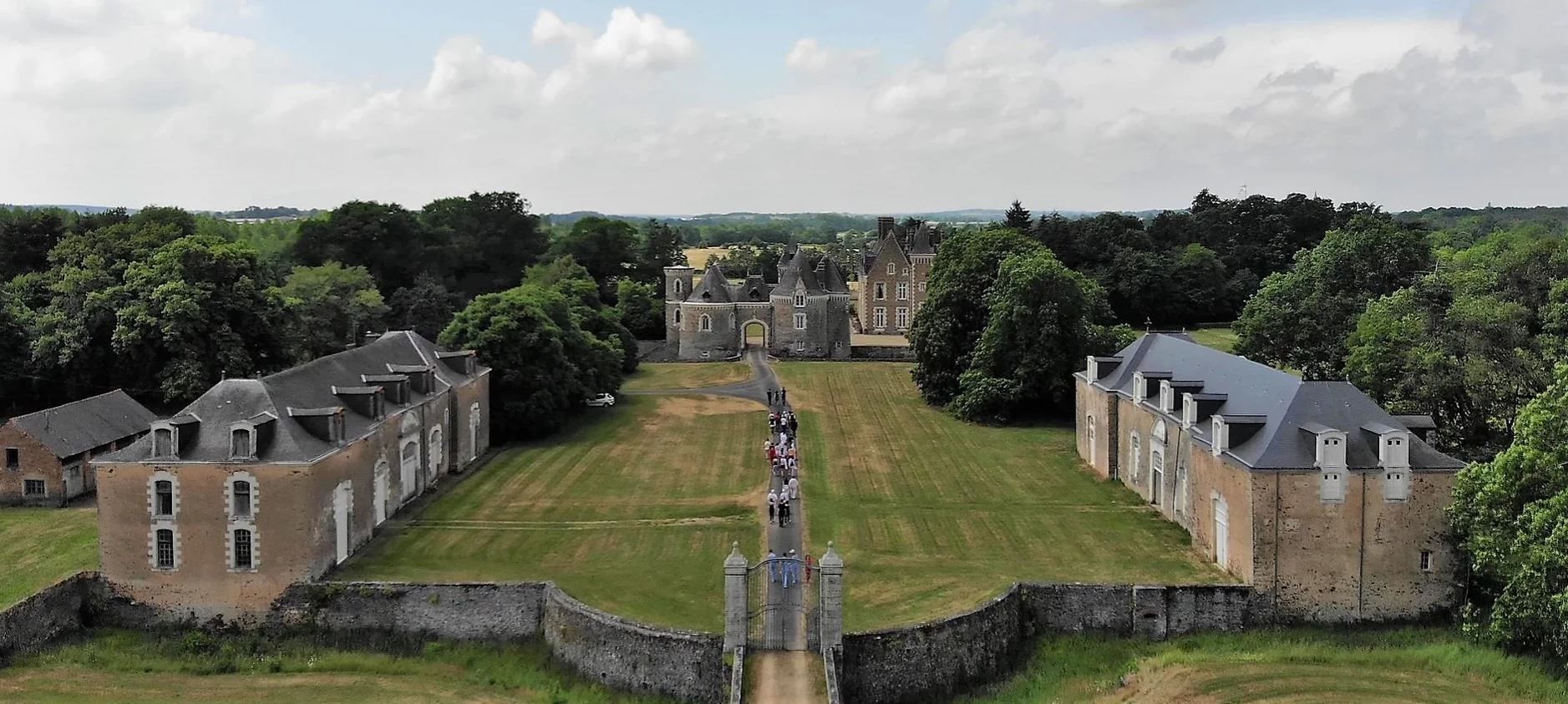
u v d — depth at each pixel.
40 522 57.28
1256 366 52.19
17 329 80.00
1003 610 42.97
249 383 47.31
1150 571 48.09
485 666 42.53
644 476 67.69
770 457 71.62
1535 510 38.03
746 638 38.12
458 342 80.44
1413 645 41.91
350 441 49.47
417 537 53.59
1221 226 170.38
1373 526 43.59
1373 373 63.97
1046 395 87.62
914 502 61.28
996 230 103.25
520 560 49.91
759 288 129.12
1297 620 44.03
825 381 107.88
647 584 46.38
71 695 39.16
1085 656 42.84
